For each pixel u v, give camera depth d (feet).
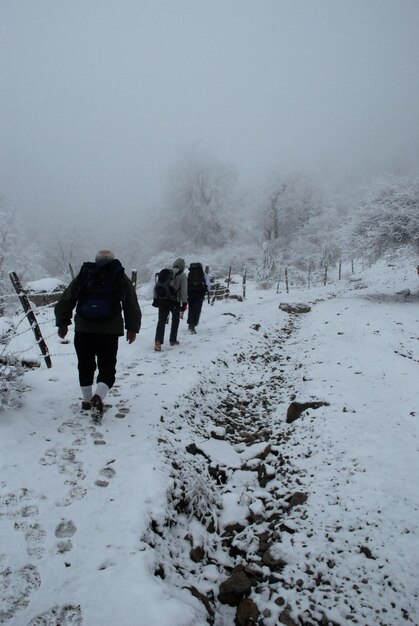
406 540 8.70
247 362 23.18
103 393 12.75
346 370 18.76
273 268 78.07
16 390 13.35
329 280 82.74
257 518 10.25
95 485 9.91
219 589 8.16
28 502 9.08
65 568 7.48
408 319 32.89
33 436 11.84
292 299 51.39
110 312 12.59
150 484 9.89
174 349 23.79
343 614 7.19
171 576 7.95
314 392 16.29
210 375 19.39
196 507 10.27
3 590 6.89
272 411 16.72
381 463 11.34
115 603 6.77
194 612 6.89
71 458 10.94
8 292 48.26
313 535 9.25
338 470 11.39
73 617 6.52
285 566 8.51
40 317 31.17
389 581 7.79
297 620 7.18
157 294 23.48
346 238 52.29
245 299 55.62
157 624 6.34
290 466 12.28
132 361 20.92
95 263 13.11
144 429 12.85
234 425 15.64
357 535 9.02
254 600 7.77
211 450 13.26
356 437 12.78
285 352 25.52
